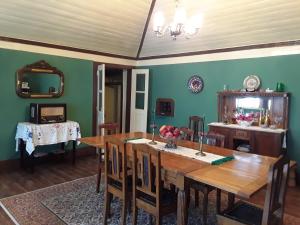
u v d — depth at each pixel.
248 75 4.45
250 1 3.57
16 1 3.52
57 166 4.56
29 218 2.72
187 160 2.46
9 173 4.14
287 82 4.04
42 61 4.54
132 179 2.49
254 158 2.61
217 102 4.85
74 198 3.24
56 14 3.98
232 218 2.00
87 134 5.40
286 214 2.99
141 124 6.08
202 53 5.06
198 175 2.04
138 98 6.17
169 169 2.21
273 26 3.83
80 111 5.24
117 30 4.84
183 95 5.44
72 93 5.08
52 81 4.74
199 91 5.14
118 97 7.02
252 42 4.33
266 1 3.47
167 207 2.25
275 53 4.14
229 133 4.20
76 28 4.45
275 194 1.83
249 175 2.07
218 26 4.27
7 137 4.26
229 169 2.22
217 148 3.00
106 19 4.42
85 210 2.93
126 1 4.09
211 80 4.96
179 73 5.47
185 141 3.37
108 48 5.43
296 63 3.94
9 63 4.18
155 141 3.28
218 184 1.87
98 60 5.47
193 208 3.07
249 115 4.29
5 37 4.09
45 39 4.50
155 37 5.18
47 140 4.14
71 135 4.50
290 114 4.05
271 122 4.18
